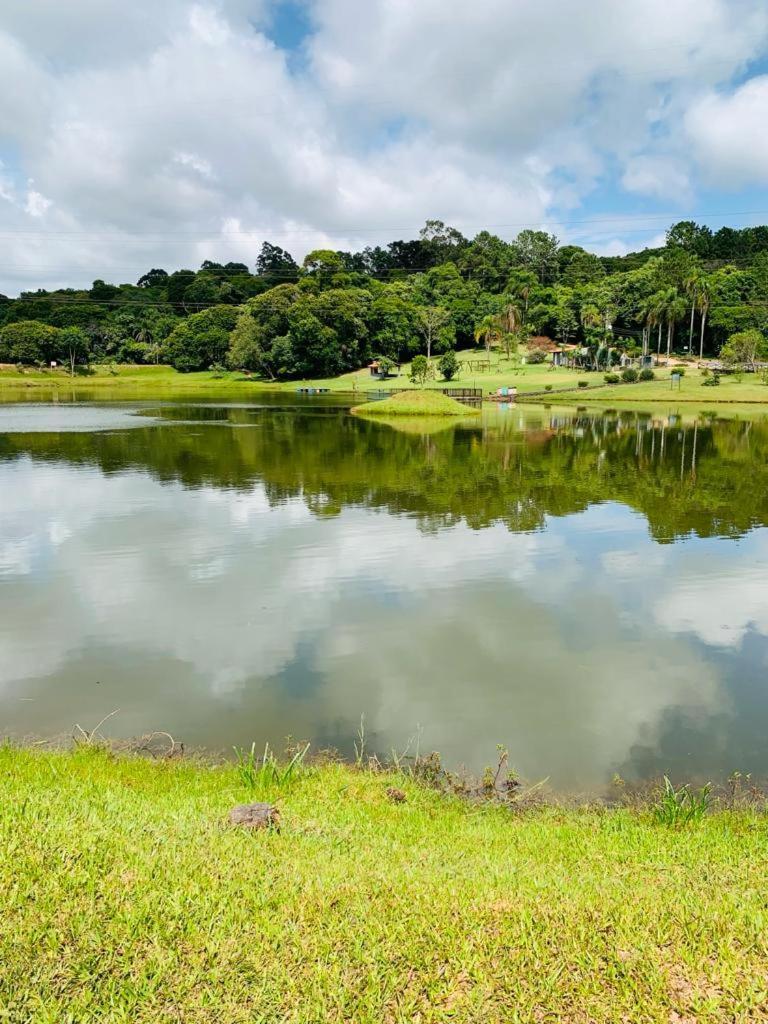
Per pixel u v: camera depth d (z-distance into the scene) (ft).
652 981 11.49
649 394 244.83
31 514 66.13
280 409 217.15
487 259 505.66
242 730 27.14
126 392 322.96
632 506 70.95
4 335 404.36
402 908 13.30
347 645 35.53
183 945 11.96
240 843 15.79
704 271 391.24
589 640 36.17
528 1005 10.99
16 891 12.84
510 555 52.08
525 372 337.31
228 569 48.47
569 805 21.98
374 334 388.78
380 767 24.26
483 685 31.09
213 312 424.87
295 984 11.22
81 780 20.53
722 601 42.22
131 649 35.01
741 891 14.75
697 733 27.14
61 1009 10.50
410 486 82.12
